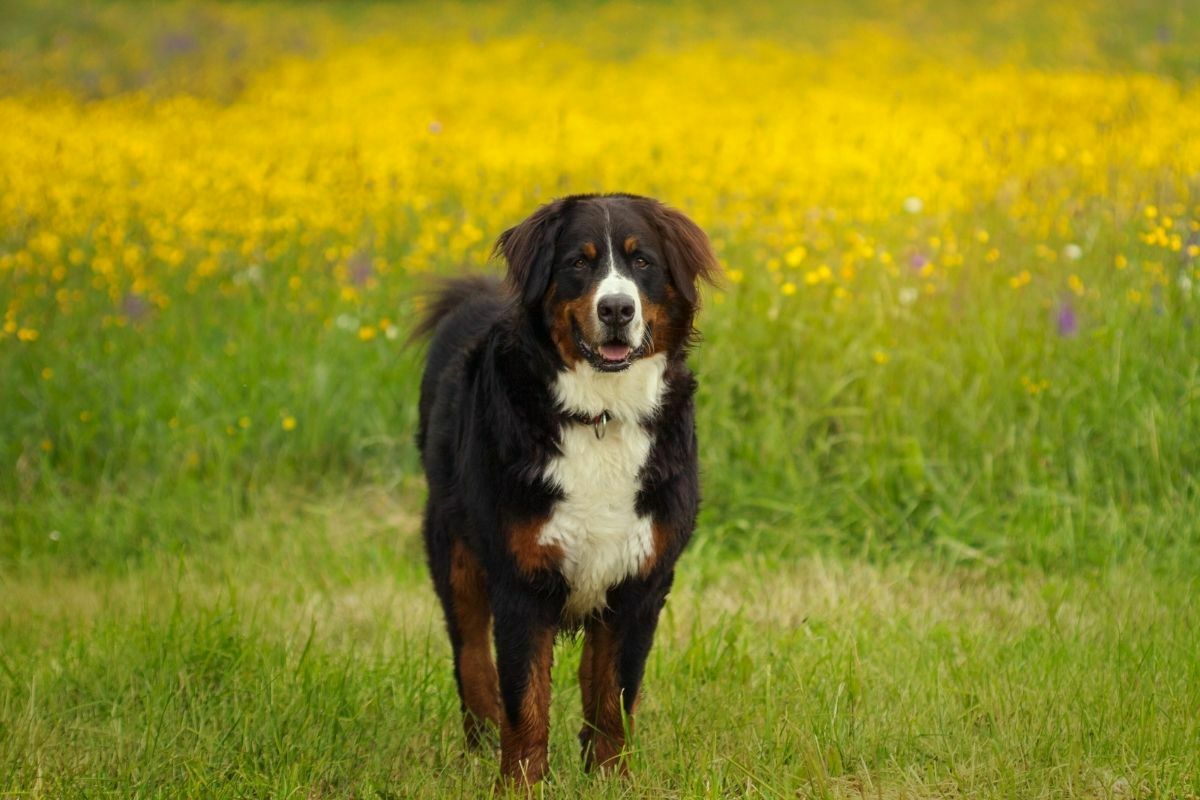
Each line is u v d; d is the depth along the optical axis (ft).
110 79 79.56
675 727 20.90
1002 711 21.16
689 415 20.48
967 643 24.06
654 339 19.97
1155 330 34.30
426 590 29.40
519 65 84.64
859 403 34.37
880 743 20.39
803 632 25.11
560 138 54.19
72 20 99.50
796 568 30.27
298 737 20.65
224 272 43.60
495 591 20.01
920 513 31.96
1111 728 20.11
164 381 37.68
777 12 106.93
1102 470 32.22
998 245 39.19
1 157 53.31
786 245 39.83
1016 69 75.15
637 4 113.70
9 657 24.63
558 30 102.06
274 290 41.60
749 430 33.78
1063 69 76.13
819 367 34.88
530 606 19.77
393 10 112.78
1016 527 30.81
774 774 19.19
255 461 35.83
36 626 26.78
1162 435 31.89
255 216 46.42
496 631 19.99
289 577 30.27
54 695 22.52
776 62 82.94
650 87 74.33
